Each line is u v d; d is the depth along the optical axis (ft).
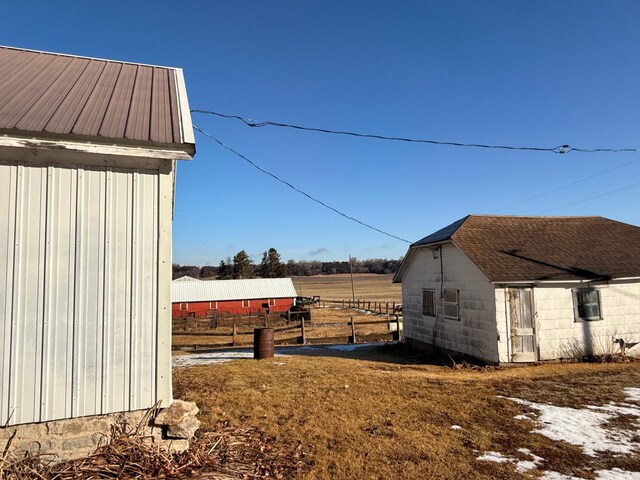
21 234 12.64
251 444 16.08
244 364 34.55
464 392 25.13
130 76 23.70
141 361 13.66
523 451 16.35
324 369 32.53
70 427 12.78
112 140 13.25
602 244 45.01
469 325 39.63
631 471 14.62
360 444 16.72
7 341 12.31
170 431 13.64
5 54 24.09
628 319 38.70
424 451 16.19
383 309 127.54
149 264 13.96
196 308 135.85
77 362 12.92
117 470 12.07
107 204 13.60
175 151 14.02
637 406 22.34
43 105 15.31
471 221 46.57
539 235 46.01
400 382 27.81
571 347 36.91
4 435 12.20
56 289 12.86
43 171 12.98
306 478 13.70
